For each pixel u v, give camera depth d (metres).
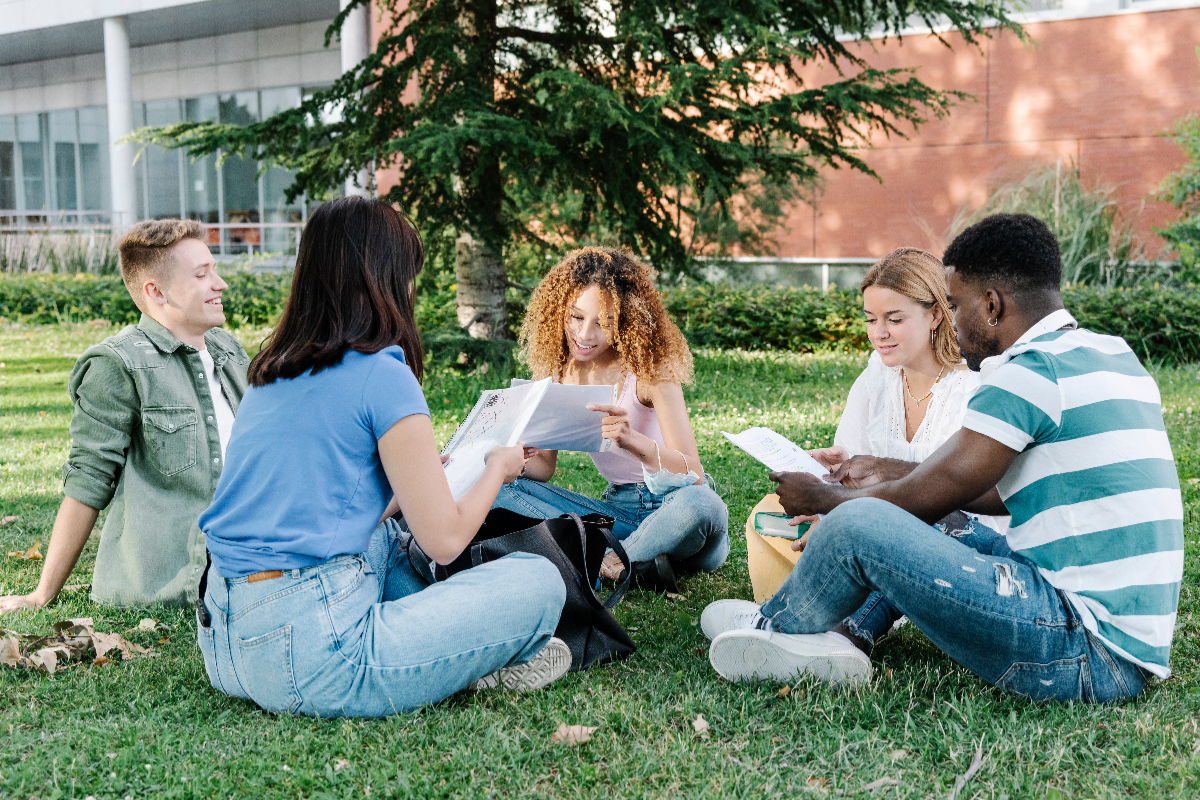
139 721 2.25
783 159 8.22
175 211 20.39
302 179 7.87
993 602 2.11
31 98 22.30
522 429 2.44
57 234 15.78
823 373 8.25
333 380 2.13
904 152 12.40
